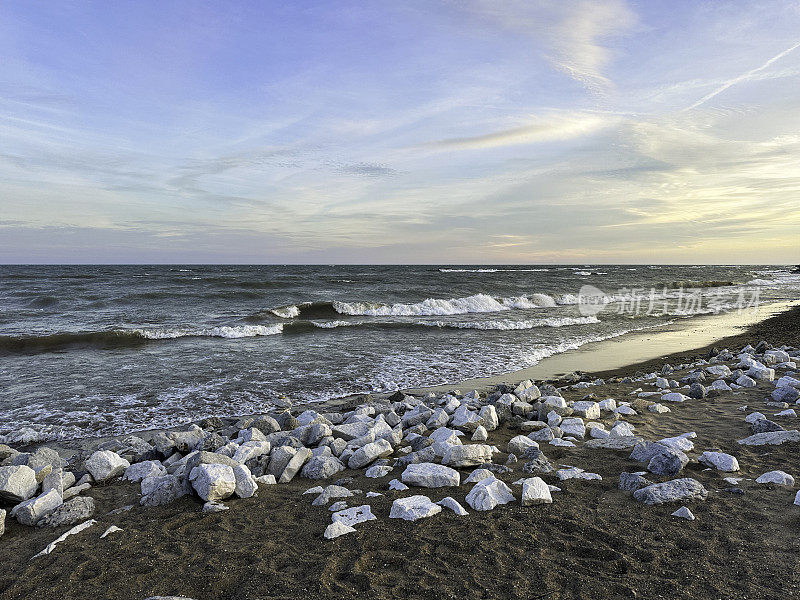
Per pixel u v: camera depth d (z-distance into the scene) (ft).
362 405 26.89
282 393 31.68
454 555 10.40
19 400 29.78
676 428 19.40
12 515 13.99
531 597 8.86
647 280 159.94
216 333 55.31
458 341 51.88
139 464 17.60
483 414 21.29
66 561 11.05
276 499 14.33
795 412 20.20
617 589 8.99
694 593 8.76
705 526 11.20
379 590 9.23
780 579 9.04
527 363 40.78
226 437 21.58
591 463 15.96
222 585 9.74
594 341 52.31
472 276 164.86
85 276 157.99
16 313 71.00
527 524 11.67
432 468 15.06
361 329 61.62
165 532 12.36
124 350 46.32
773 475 13.62
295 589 9.39
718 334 56.70
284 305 82.17
